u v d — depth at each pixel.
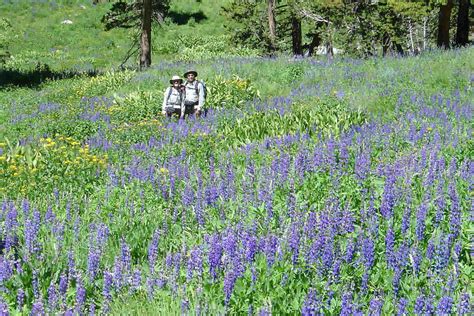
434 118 11.80
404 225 5.71
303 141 10.16
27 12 52.47
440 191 6.71
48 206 7.41
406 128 10.77
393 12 27.95
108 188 8.30
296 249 5.21
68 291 5.13
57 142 12.98
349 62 22.95
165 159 10.42
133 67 31.91
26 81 29.44
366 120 11.91
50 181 9.09
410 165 7.81
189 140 11.50
